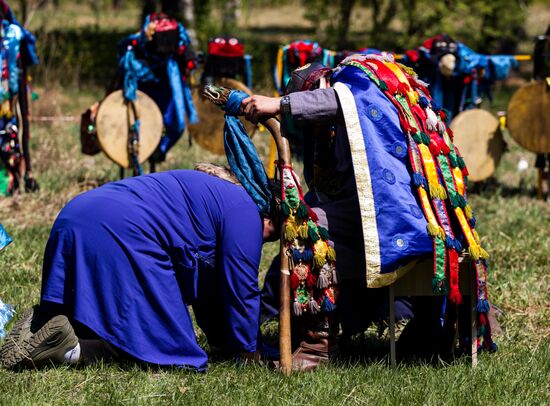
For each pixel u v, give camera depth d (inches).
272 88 1315.2
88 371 374.9
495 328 455.5
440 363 404.2
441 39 780.0
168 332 379.2
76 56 1531.7
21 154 749.3
